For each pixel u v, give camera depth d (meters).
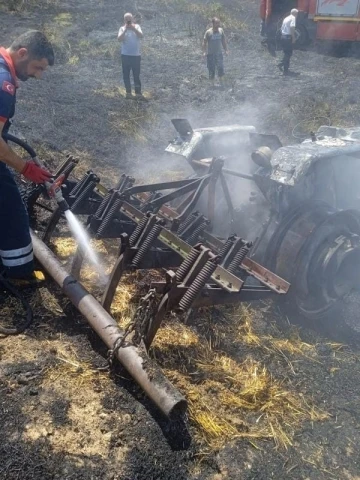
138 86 10.97
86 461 2.94
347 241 4.41
